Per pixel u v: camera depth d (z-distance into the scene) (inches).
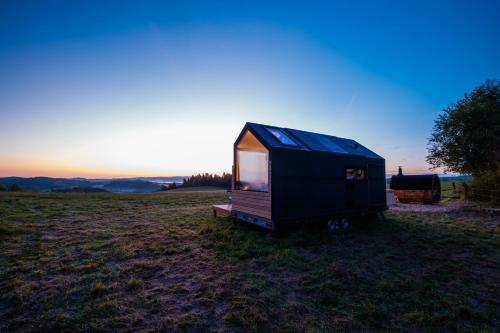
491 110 576.1
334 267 184.4
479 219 387.5
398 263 197.9
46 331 109.8
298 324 115.7
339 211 319.0
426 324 116.8
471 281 165.2
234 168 338.3
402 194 613.6
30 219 355.9
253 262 197.3
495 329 113.6
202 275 172.6
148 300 137.6
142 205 564.4
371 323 117.6
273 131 315.0
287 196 272.4
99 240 256.2
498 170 556.7
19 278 163.8
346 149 366.0
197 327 113.7
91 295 142.3
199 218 385.7
